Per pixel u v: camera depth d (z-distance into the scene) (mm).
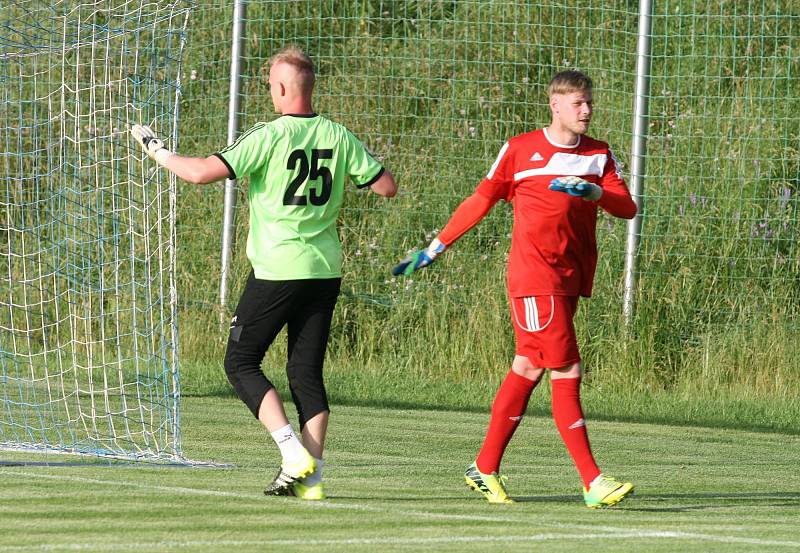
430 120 56406
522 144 21984
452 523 18938
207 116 56625
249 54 58656
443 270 49594
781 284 46875
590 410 40000
